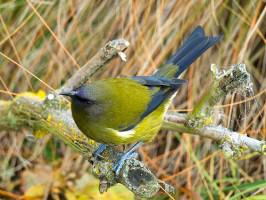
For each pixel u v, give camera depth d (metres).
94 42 11.73
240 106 11.10
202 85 11.60
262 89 11.50
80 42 11.69
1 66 11.70
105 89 8.59
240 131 11.30
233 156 9.36
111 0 11.70
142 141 9.11
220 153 11.50
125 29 11.62
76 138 9.16
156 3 11.60
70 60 11.73
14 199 11.30
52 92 9.34
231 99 10.89
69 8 11.70
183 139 11.52
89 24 11.73
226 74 8.95
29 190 11.27
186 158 11.61
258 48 11.63
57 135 9.30
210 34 11.55
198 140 11.59
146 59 11.51
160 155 11.76
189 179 11.38
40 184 11.41
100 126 8.59
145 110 8.83
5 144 11.80
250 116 11.38
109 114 8.56
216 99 9.15
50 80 11.77
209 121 9.31
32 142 11.84
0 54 11.23
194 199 11.26
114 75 11.65
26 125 9.55
